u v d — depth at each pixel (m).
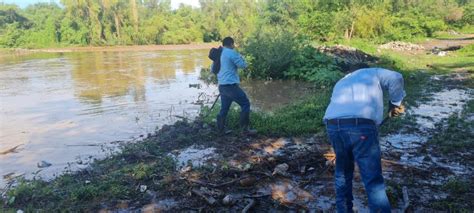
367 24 32.62
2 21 62.88
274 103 11.34
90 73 20.95
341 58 17.27
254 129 8.09
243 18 57.69
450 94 11.21
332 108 4.22
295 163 6.26
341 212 4.40
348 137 4.05
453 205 4.84
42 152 7.50
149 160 6.71
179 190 5.48
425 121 8.51
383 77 4.15
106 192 5.44
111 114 10.45
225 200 5.05
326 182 5.66
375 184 4.05
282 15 35.53
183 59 28.70
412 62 18.66
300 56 16.38
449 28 49.12
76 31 56.44
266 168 6.14
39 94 14.38
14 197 5.32
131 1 55.72
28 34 57.41
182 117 9.30
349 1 34.31
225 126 8.30
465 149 6.80
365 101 4.06
